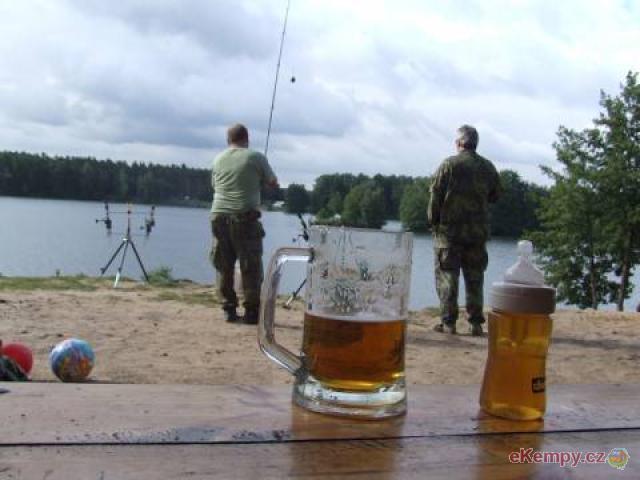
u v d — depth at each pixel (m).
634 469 1.10
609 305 24.19
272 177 7.46
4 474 0.94
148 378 5.12
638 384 1.70
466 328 8.05
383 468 1.03
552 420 1.33
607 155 23.05
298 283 10.41
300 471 1.00
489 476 1.03
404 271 1.25
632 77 22.88
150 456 1.02
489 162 7.41
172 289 10.99
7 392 1.29
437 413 1.32
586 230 23.33
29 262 22.55
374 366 1.23
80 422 1.14
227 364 5.69
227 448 1.07
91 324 7.24
